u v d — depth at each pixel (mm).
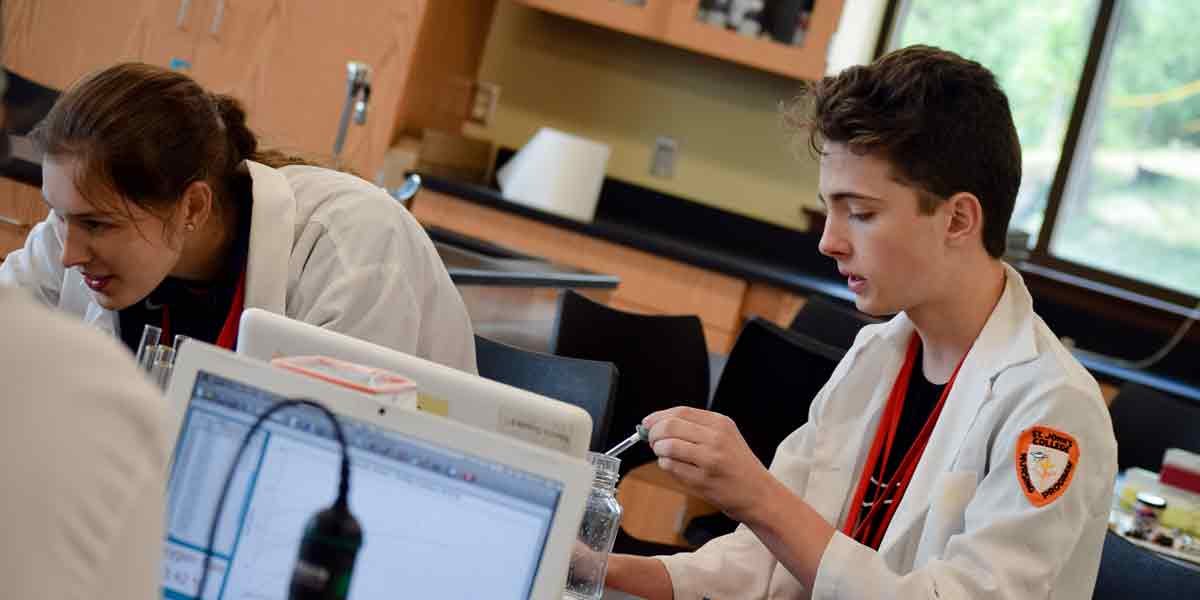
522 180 5641
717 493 1714
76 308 2172
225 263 2076
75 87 1864
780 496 1743
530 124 6266
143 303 2096
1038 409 1810
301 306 2078
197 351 1229
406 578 1185
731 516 1758
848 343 4098
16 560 708
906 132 1801
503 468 1182
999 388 1874
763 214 6148
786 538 1733
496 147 6230
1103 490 1814
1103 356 5742
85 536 726
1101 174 5879
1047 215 5895
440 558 1184
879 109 1817
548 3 5832
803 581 1757
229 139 2061
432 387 1399
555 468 1174
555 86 6246
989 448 1868
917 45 1886
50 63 5199
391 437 1197
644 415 3443
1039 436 1790
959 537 1788
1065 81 5895
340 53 5277
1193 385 5504
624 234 5395
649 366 3436
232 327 2029
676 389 3502
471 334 2283
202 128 1918
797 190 6109
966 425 1891
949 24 6008
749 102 6148
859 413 2125
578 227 5438
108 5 5211
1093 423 1812
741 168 6152
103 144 1803
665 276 5387
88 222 1849
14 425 720
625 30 5812
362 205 2150
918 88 1814
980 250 1909
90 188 1812
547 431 1377
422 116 5773
